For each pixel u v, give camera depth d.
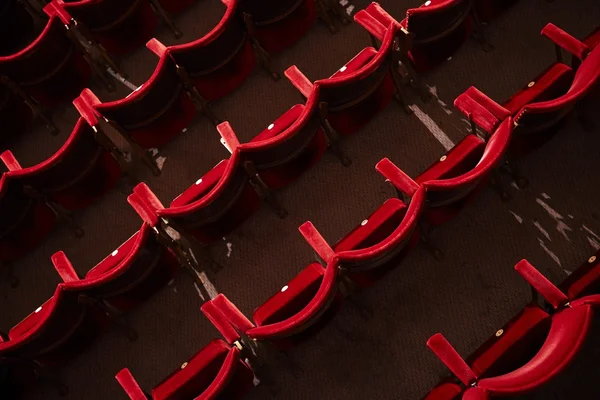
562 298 2.90
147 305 3.88
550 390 3.16
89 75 4.67
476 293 3.54
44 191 3.91
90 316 3.58
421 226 3.44
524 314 3.05
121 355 3.79
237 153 3.30
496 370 2.96
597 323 3.26
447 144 3.97
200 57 3.88
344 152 4.05
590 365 3.18
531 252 3.58
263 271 3.84
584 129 3.78
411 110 4.11
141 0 4.48
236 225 3.75
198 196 3.69
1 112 4.41
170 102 3.92
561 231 3.59
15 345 3.28
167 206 4.15
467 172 3.26
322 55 4.45
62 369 3.80
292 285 3.29
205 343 3.74
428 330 3.50
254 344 3.64
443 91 4.14
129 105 3.72
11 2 4.89
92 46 4.94
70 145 3.68
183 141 4.32
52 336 3.45
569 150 3.77
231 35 3.92
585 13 4.19
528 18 4.25
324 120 3.64
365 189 3.93
